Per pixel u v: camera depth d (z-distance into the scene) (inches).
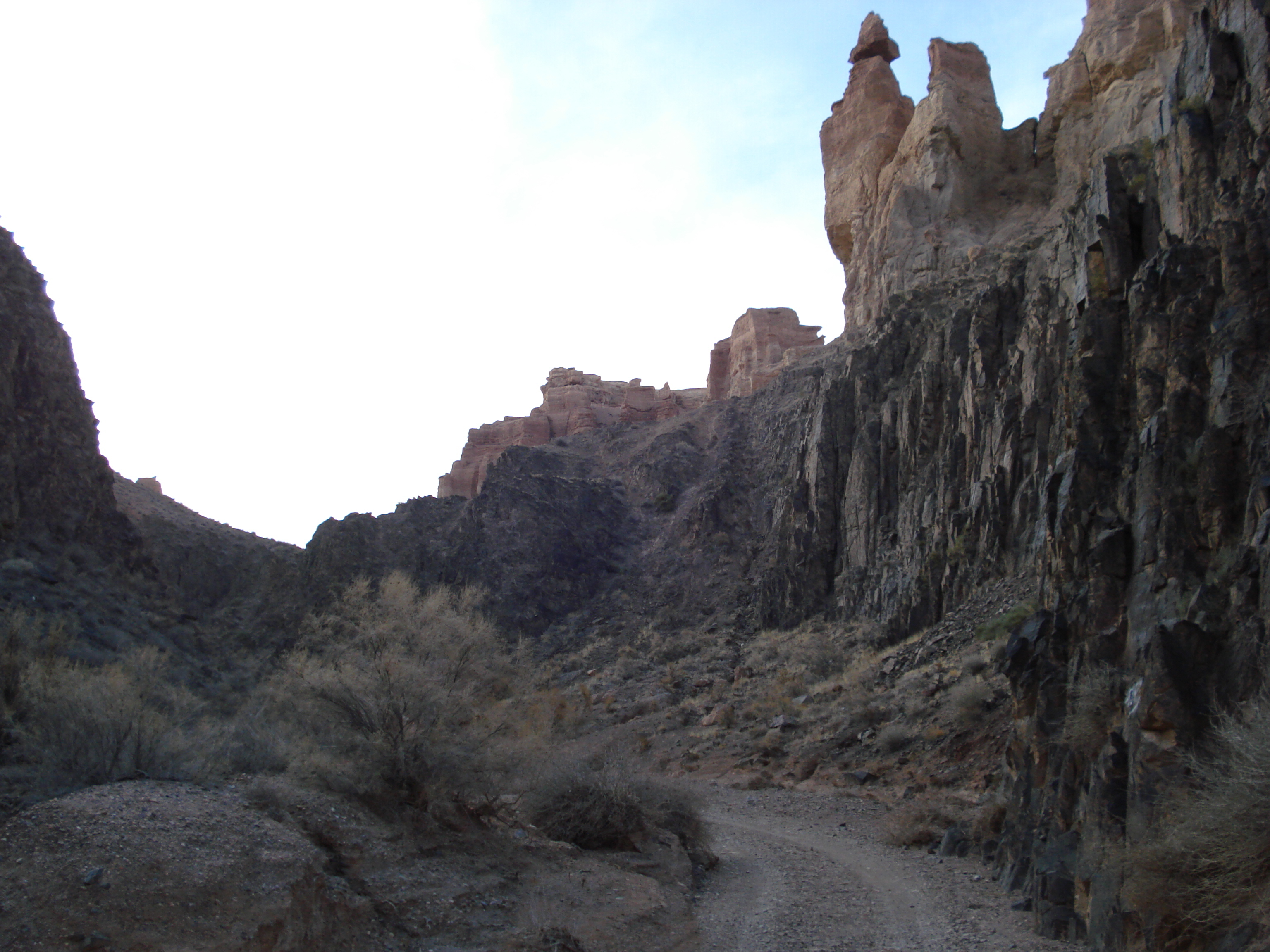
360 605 620.1
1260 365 430.6
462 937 408.8
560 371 4763.8
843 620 1763.0
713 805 995.9
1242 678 364.5
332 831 438.6
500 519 2733.8
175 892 323.0
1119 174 599.2
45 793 377.7
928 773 941.8
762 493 2704.2
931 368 1724.9
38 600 927.0
